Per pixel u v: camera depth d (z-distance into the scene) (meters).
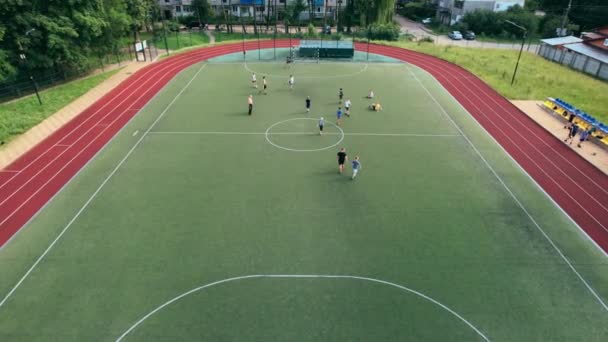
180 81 45.50
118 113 36.00
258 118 34.50
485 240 19.50
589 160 27.92
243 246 18.83
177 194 23.12
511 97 41.28
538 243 19.39
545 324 14.90
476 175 25.70
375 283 16.73
